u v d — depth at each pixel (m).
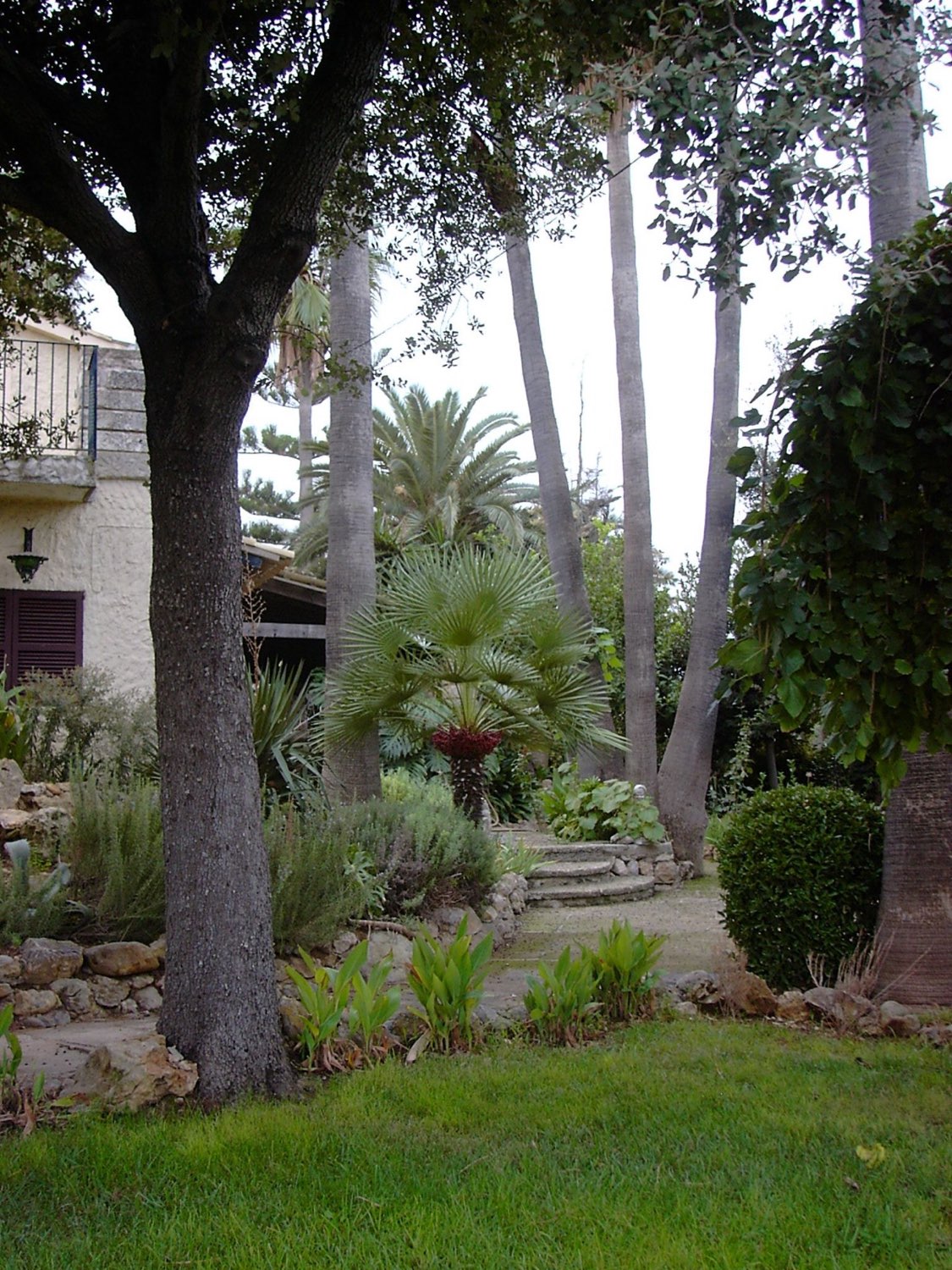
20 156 4.57
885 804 5.70
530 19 5.16
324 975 5.21
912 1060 5.22
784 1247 3.13
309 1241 3.18
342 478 10.22
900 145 6.89
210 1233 3.24
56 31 5.40
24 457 8.48
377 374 7.39
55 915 6.27
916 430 4.49
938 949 6.29
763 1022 6.13
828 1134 4.12
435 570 9.59
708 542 14.16
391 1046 5.27
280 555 12.50
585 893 11.73
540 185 7.00
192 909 4.64
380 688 9.47
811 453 4.56
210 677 4.71
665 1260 3.03
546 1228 3.27
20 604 11.61
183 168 4.56
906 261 4.36
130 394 12.10
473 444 26.83
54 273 6.76
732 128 4.08
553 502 14.68
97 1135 4.02
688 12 4.19
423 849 8.61
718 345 14.30
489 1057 5.18
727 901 7.08
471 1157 3.87
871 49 4.34
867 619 4.34
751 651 4.48
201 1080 4.51
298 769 9.95
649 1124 4.24
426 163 6.85
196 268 4.73
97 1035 5.63
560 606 14.52
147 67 4.98
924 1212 3.38
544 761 20.34
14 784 7.83
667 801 13.98
